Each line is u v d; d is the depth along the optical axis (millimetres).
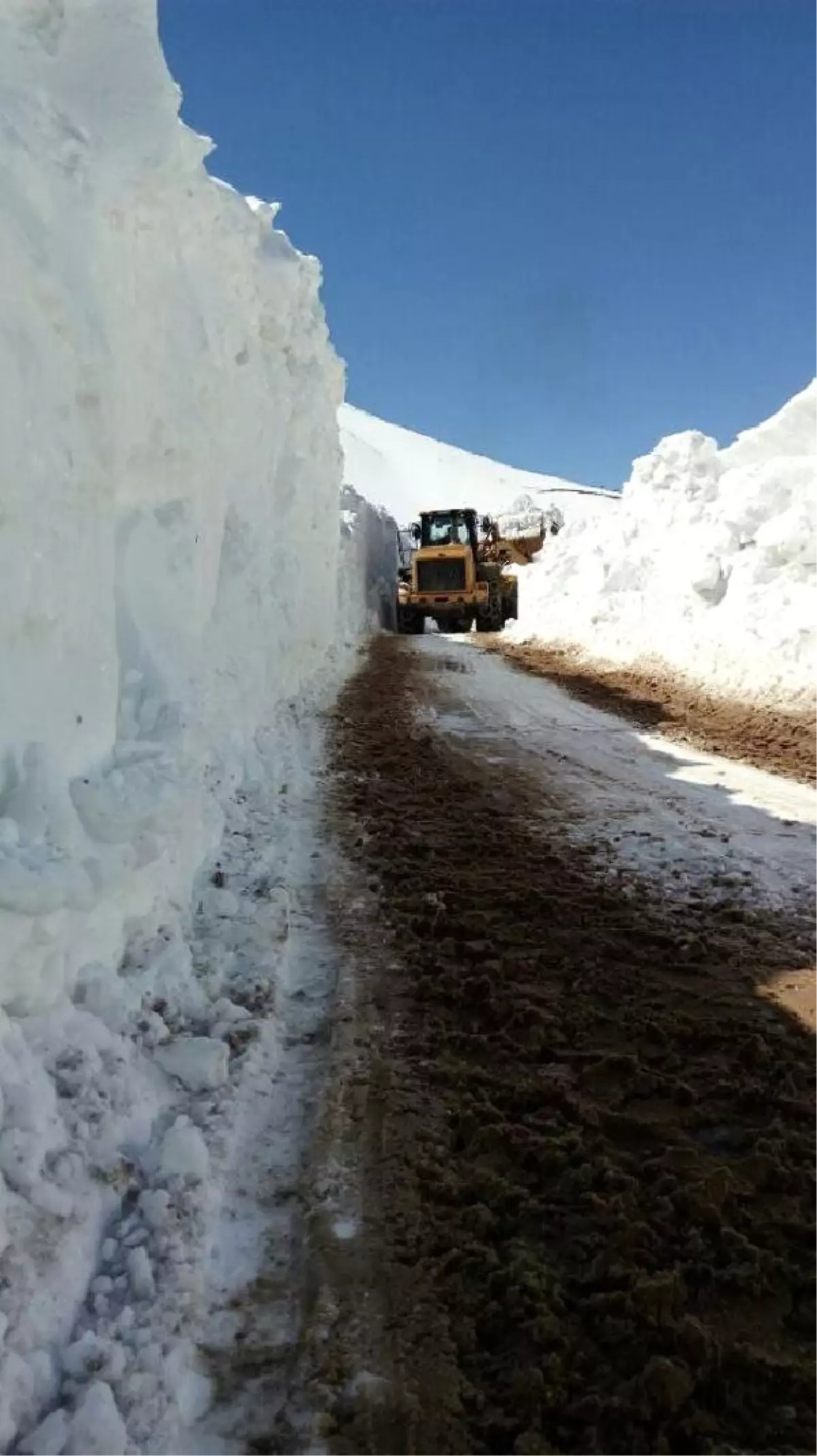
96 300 3400
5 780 2674
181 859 4078
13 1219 2176
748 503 14000
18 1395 1906
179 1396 2088
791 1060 3529
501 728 10391
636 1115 3203
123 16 4215
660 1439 2035
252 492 7879
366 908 4789
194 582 4820
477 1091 3287
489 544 29344
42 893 2473
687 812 6871
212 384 5527
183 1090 3070
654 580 15836
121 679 3871
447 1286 2445
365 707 11383
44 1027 2668
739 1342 2301
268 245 9664
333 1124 3047
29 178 3055
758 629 12094
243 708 6648
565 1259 2547
